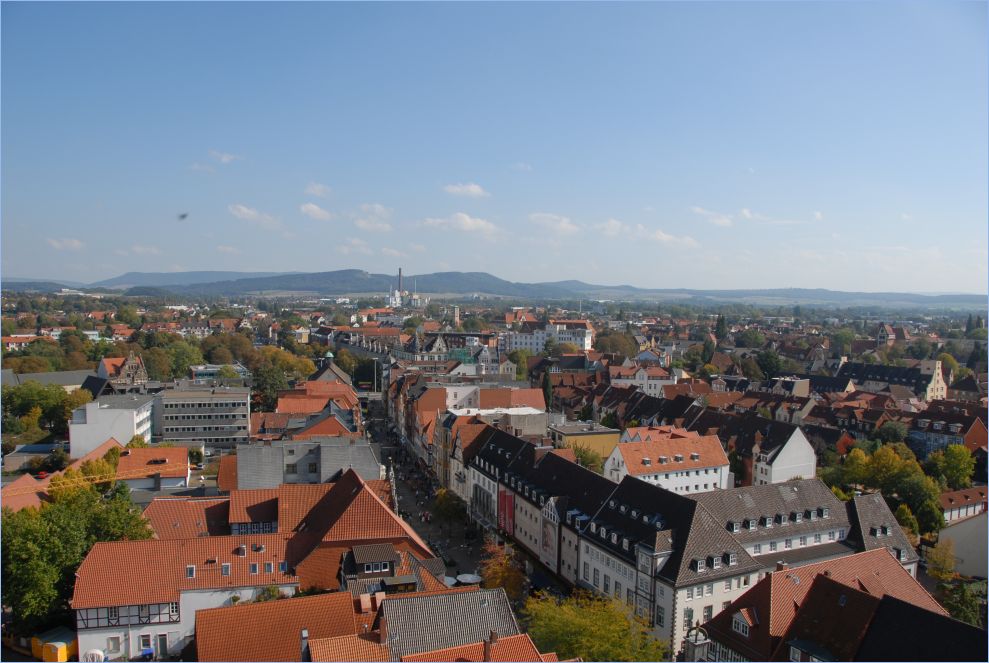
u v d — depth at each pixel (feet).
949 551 306.76
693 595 241.96
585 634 199.41
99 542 227.20
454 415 459.73
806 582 208.23
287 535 242.78
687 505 259.39
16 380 648.79
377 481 330.34
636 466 377.91
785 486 301.43
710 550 249.55
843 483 391.24
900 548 295.48
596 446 444.14
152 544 228.02
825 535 295.89
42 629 222.07
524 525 344.49
